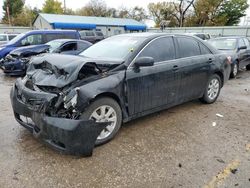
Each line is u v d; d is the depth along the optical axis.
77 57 3.59
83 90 3.12
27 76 3.76
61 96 3.05
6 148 3.38
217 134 3.93
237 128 4.18
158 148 3.45
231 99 6.00
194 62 4.75
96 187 2.63
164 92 4.25
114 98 3.56
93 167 2.97
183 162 3.10
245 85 7.70
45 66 3.65
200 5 44.44
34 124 3.33
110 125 3.56
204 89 5.20
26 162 3.06
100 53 4.21
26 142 3.55
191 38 4.91
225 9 46.22
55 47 9.64
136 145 3.52
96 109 3.33
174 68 4.32
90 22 36.56
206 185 2.67
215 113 4.91
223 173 2.88
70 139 2.88
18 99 3.46
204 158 3.20
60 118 2.93
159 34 4.36
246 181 2.74
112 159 3.15
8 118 4.51
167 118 4.59
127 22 41.12
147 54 3.99
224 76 5.64
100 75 3.41
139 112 3.97
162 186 2.65
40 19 37.50
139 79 3.79
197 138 3.77
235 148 3.47
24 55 8.99
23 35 11.45
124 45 4.16
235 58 8.74
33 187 2.62
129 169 2.94
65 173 2.85
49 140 3.12
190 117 4.66
